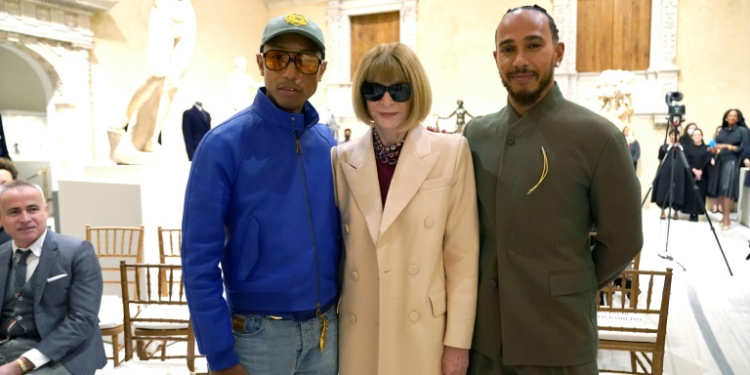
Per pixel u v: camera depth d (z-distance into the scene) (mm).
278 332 1359
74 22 7246
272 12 12016
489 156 1452
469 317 1371
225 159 1313
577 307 1383
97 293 2188
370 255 1401
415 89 1322
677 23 8734
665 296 2215
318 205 1403
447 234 1407
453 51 10352
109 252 3992
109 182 4023
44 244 2146
